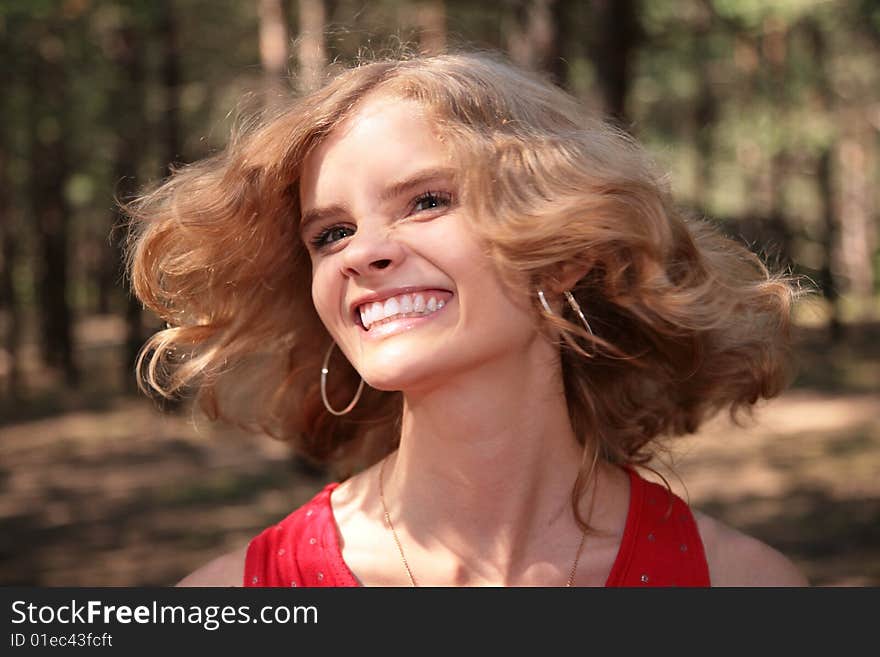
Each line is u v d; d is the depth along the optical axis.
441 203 1.64
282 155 1.72
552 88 1.82
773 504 9.73
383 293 1.62
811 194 26.72
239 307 1.99
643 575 1.76
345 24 2.78
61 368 25.39
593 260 1.72
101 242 32.22
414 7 11.23
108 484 12.60
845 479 10.79
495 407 1.67
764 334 2.04
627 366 2.00
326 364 2.03
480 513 1.71
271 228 1.86
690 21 12.98
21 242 26.62
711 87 23.12
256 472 12.91
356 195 1.64
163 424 17.17
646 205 1.72
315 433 2.20
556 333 1.72
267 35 10.68
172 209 1.86
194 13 18.91
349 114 1.68
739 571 1.84
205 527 9.98
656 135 21.41
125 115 19.06
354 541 1.78
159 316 2.01
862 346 24.11
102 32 17.91
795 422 14.88
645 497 1.82
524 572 1.73
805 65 20.28
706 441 13.50
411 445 1.74
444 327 1.61
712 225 2.07
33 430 17.50
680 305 1.79
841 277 24.98
